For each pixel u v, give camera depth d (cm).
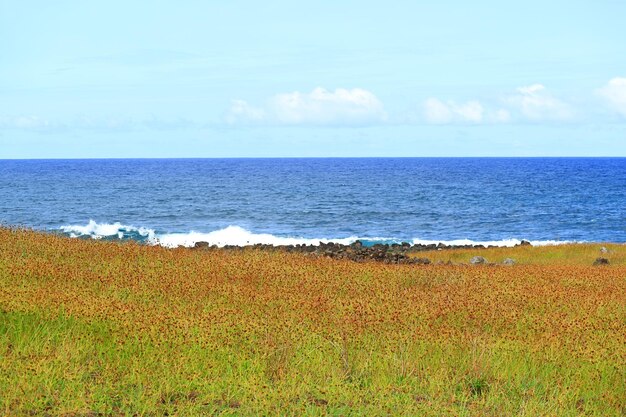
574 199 11088
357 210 8944
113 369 873
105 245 2000
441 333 1116
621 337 1168
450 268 2131
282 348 961
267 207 9288
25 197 10588
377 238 6238
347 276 1773
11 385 781
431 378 908
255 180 17638
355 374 940
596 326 1248
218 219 7750
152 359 922
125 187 13725
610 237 6588
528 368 1000
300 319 1169
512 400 871
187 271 1655
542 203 10275
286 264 1911
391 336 1080
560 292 1639
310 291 1515
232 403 818
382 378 909
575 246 4069
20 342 948
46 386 789
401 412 791
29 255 1711
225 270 1720
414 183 16162
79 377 823
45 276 1449
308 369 936
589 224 7644
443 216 8306
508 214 8631
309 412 781
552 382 938
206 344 985
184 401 806
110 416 761
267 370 915
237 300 1341
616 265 3014
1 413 716
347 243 5684
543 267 2473
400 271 1923
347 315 1239
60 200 10075
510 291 1627
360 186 14750
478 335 1098
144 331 1016
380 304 1366
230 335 1045
